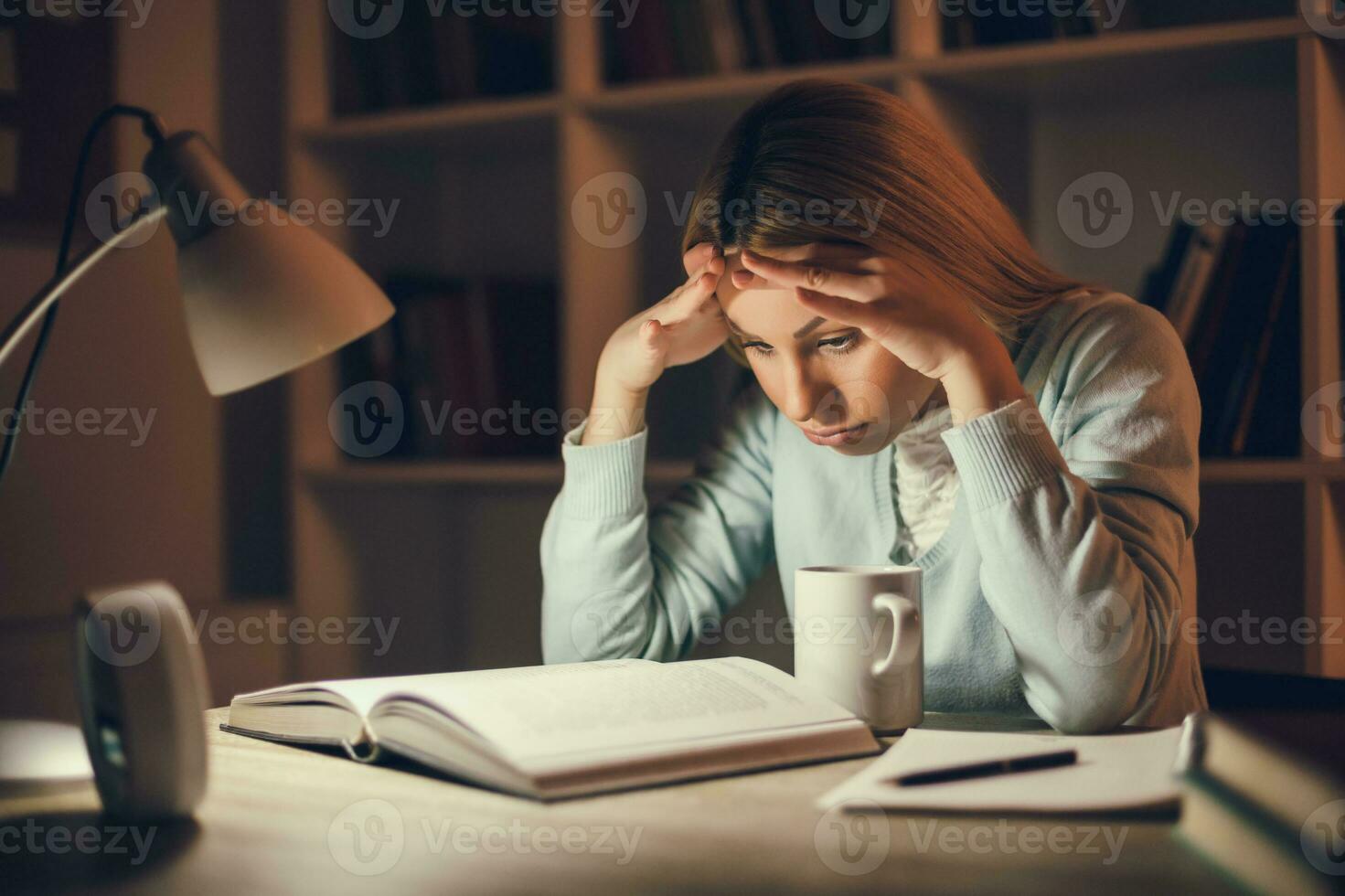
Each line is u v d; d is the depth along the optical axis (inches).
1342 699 44.1
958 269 45.6
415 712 32.4
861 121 44.7
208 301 38.5
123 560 79.7
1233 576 75.6
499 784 30.1
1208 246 65.2
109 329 78.5
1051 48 65.9
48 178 74.4
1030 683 39.5
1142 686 39.0
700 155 85.8
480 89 82.8
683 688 35.6
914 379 45.5
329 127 84.4
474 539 97.0
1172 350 46.9
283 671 83.8
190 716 28.4
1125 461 43.2
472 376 82.7
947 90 70.5
